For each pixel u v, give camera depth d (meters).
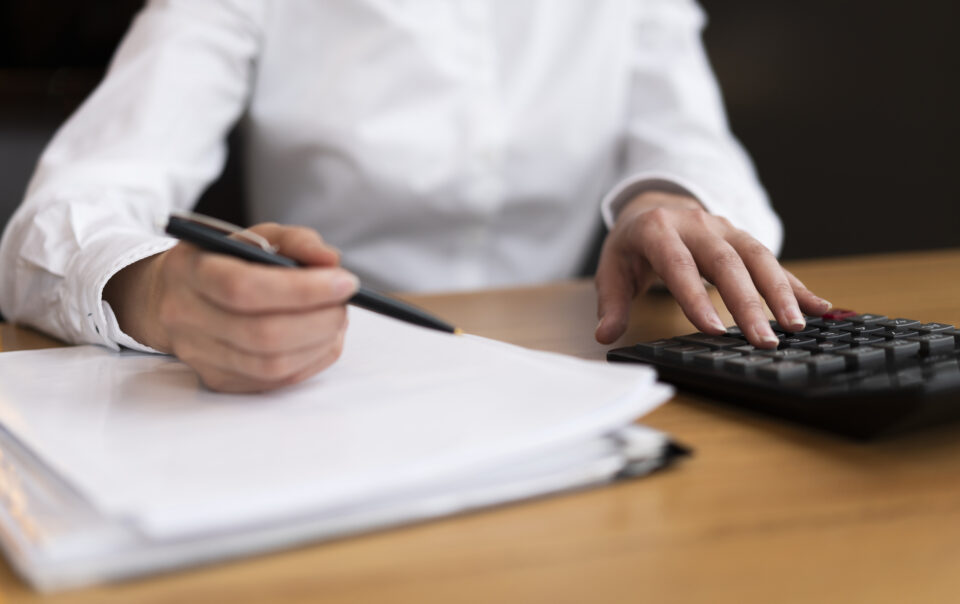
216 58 0.96
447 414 0.31
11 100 1.40
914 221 1.58
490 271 1.13
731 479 0.30
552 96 1.10
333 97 1.01
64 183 0.71
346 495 0.24
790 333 0.45
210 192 1.22
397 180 1.03
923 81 1.54
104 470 0.26
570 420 0.29
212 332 0.34
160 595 0.22
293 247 0.35
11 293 0.64
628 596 0.22
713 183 0.87
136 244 0.51
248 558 0.24
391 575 0.23
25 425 0.32
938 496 0.28
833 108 1.55
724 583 0.23
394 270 1.08
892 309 0.64
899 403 0.32
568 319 0.63
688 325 0.61
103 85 0.88
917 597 0.22
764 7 1.54
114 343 0.49
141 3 1.92
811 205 1.57
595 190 1.16
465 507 0.27
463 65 1.04
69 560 0.22
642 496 0.28
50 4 2.01
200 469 0.26
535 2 1.07
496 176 1.08
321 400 0.34
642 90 1.15
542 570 0.23
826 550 0.24
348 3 1.01
